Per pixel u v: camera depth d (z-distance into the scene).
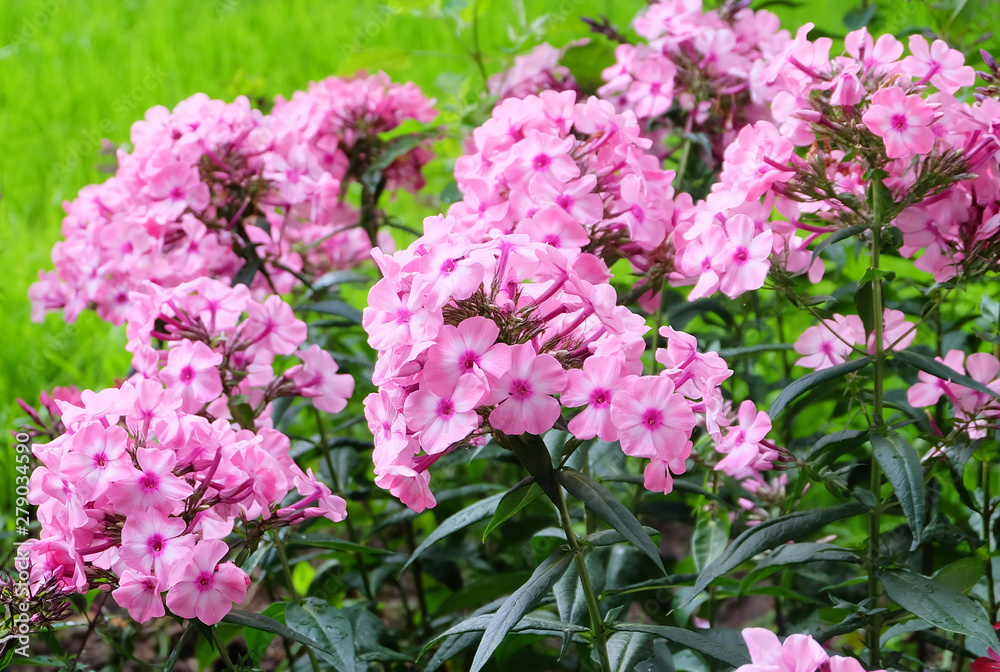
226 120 1.02
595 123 0.92
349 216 1.12
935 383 0.90
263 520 0.87
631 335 0.82
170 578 0.81
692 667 0.99
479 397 0.78
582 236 0.85
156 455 0.82
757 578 0.92
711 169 1.08
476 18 1.23
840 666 0.76
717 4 1.11
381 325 0.81
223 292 0.93
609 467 0.97
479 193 0.90
